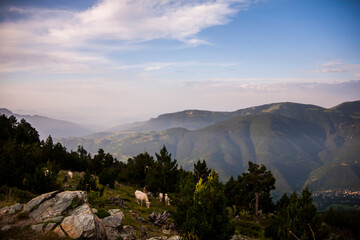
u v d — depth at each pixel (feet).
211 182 57.26
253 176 147.64
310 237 68.95
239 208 151.94
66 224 43.55
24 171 76.89
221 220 53.62
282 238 74.33
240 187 153.07
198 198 56.95
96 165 203.82
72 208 50.44
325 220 180.75
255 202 158.51
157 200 138.82
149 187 129.80
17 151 80.28
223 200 55.72
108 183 140.05
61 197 52.80
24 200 61.82
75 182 124.77
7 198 58.80
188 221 55.47
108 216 57.77
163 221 76.84
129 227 59.21
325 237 68.39
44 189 71.15
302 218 71.46
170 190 122.93
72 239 40.91
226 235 54.85
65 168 206.08
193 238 51.34
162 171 122.42
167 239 57.88
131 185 200.13
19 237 39.88
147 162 180.86
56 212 48.57
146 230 63.98
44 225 43.80
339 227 170.40
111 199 89.66
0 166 69.92
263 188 146.92
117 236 51.60
